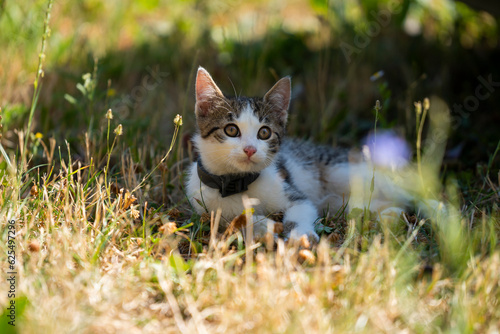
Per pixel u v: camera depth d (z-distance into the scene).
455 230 0.93
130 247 0.95
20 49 1.29
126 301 0.88
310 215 1.01
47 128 1.17
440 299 0.89
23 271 0.90
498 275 0.89
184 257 0.96
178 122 1.00
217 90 1.02
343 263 0.92
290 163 1.08
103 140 1.13
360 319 0.86
